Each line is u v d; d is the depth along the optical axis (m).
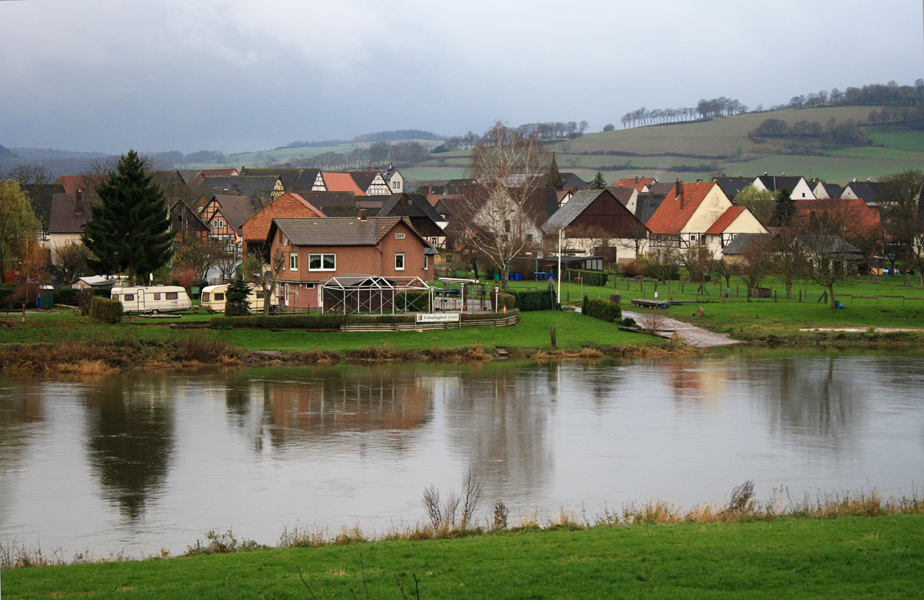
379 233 81.50
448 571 19.11
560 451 39.41
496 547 21.20
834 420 46.34
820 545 20.12
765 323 82.69
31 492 32.56
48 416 45.66
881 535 21.06
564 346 70.75
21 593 18.11
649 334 76.31
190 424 44.19
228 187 194.25
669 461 37.69
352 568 19.69
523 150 111.81
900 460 38.25
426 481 34.28
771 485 33.97
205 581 18.88
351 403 49.91
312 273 79.69
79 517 29.66
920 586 17.08
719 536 21.53
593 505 30.97
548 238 128.12
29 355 59.72
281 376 58.75
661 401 51.38
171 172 190.50
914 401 51.69
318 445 40.19
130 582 19.03
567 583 17.70
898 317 85.56
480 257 119.06
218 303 77.81
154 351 62.69
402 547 21.59
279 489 33.06
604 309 80.56
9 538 27.45
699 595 16.78
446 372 61.19
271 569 19.86
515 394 53.19
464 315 73.81
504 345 69.94
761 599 16.50
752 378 59.69
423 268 84.19
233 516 29.73
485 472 35.66
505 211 102.88
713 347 74.38
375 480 34.34
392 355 65.81
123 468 35.97
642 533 22.33
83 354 60.56
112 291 75.00
